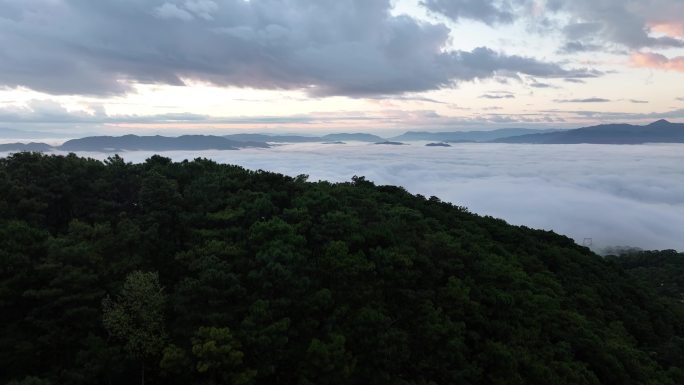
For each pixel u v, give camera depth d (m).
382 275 28.98
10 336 21.62
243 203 32.78
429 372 25.89
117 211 32.19
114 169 35.38
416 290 29.59
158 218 29.70
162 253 28.36
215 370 20.95
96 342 21.59
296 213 31.83
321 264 27.95
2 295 22.03
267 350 21.94
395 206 43.72
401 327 27.50
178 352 20.94
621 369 30.81
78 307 22.70
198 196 33.19
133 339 21.25
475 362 26.69
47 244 24.41
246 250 27.59
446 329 26.53
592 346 31.95
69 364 21.80
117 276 25.59
